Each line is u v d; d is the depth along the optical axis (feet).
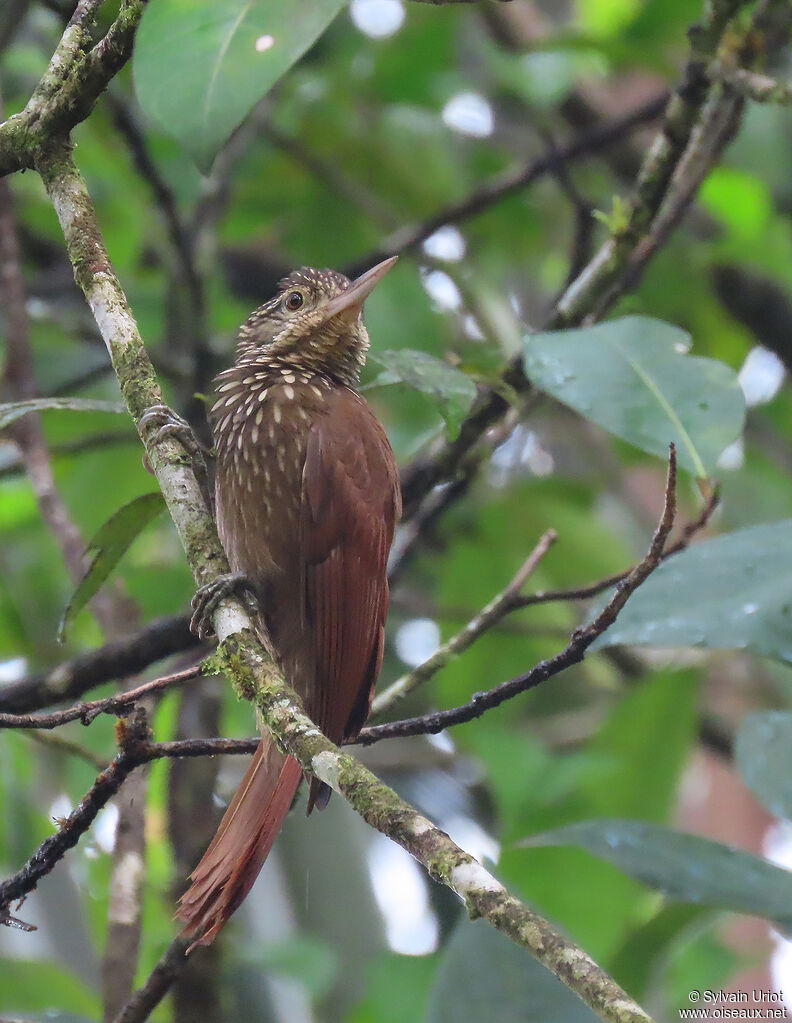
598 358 24.25
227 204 40.50
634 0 44.32
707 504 22.53
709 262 42.83
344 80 41.55
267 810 20.35
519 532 40.29
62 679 27.14
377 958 30.22
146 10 19.27
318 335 27.53
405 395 36.60
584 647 19.67
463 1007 21.02
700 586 19.98
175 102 18.66
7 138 21.11
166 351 38.88
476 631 24.09
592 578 40.45
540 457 45.85
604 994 11.91
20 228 43.86
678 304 43.50
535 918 12.75
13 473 33.53
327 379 27.48
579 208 35.17
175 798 30.19
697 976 34.63
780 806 22.91
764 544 20.35
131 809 25.91
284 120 41.57
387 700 24.40
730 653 42.22
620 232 29.50
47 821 35.27
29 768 35.12
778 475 45.06
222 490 26.45
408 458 35.94
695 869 21.83
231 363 38.27
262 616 25.18
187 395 35.68
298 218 44.93
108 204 40.65
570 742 39.34
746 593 19.57
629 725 32.86
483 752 32.71
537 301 47.09
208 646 27.53
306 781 23.97
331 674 25.45
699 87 27.89
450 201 44.80
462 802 40.37
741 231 41.68
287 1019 35.73
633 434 23.17
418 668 24.68
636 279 30.37
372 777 14.93
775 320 43.60
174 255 36.50
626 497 44.75
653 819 32.30
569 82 36.94
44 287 42.88
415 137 43.39
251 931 37.60
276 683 17.49
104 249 21.03
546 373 24.14
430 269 40.98
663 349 24.27
